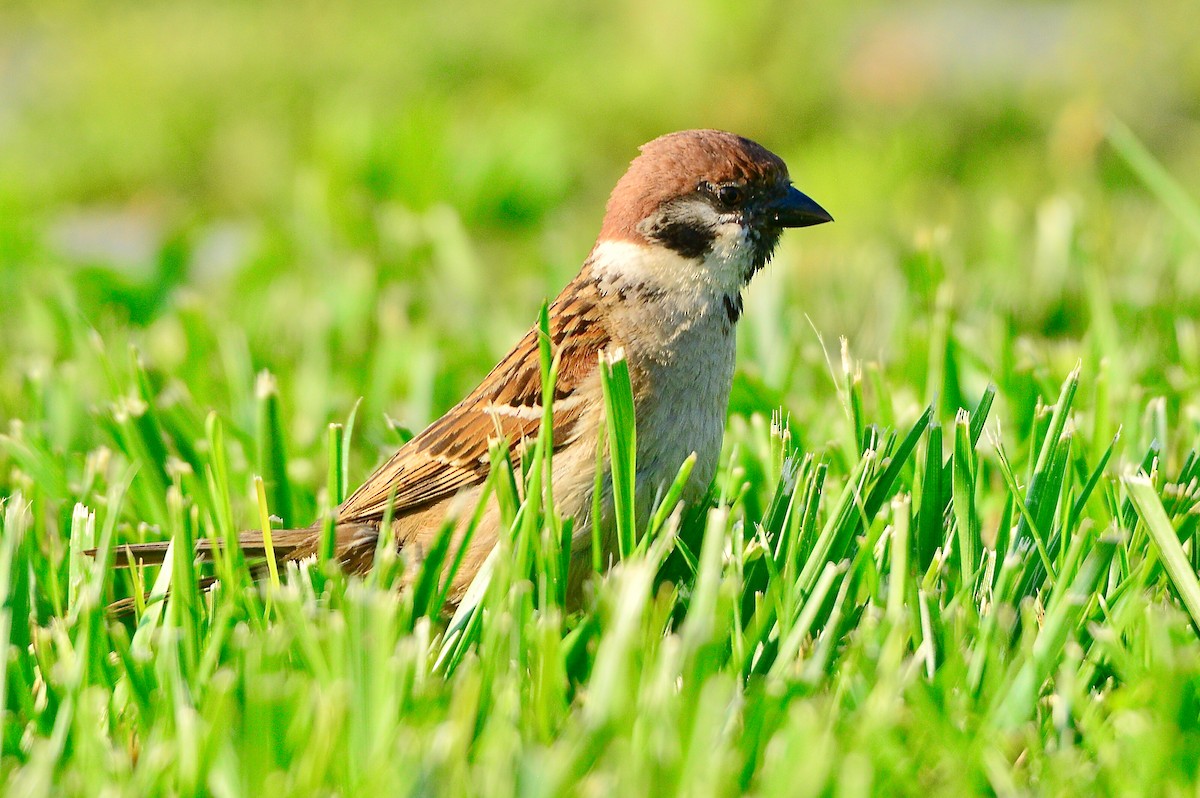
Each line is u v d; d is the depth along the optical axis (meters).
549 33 23.95
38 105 23.14
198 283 14.56
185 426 9.23
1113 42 21.59
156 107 22.16
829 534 6.40
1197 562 6.80
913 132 19.03
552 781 4.80
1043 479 6.88
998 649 5.96
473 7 25.41
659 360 7.68
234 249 15.98
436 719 5.42
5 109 23.19
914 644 6.15
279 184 19.03
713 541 5.76
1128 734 5.29
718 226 7.97
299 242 14.84
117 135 21.30
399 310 11.77
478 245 16.72
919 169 18.34
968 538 6.70
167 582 6.65
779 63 20.91
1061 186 16.72
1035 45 23.95
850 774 4.76
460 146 17.31
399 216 15.33
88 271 13.05
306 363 11.17
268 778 5.01
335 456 7.67
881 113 20.34
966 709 5.55
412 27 24.64
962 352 9.68
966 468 6.73
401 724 5.34
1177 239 12.52
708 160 7.98
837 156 18.14
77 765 5.37
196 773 5.10
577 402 7.62
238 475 8.86
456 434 7.81
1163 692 5.24
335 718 5.14
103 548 6.68
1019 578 6.50
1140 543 6.77
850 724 5.28
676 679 5.73
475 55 23.47
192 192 20.36
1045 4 27.17
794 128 20.67
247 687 5.45
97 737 5.37
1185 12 21.61
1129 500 6.99
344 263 14.38
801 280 13.06
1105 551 6.11
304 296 13.20
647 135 20.95
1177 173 18.27
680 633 6.37
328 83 23.20
